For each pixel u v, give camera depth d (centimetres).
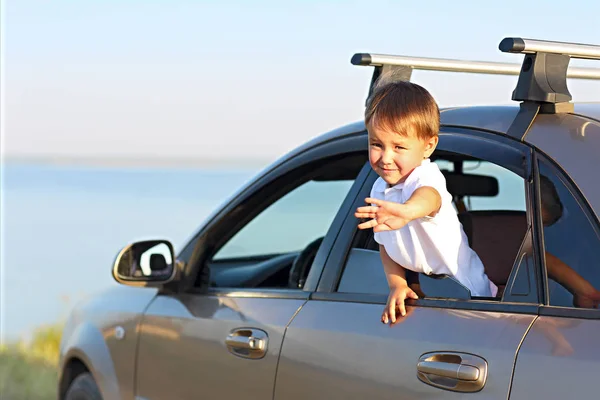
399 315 339
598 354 271
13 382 1162
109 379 511
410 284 358
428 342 318
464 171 484
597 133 314
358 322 353
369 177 391
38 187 16538
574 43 331
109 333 517
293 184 446
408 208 317
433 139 339
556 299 295
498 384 290
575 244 297
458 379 300
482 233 376
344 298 373
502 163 331
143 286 476
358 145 402
